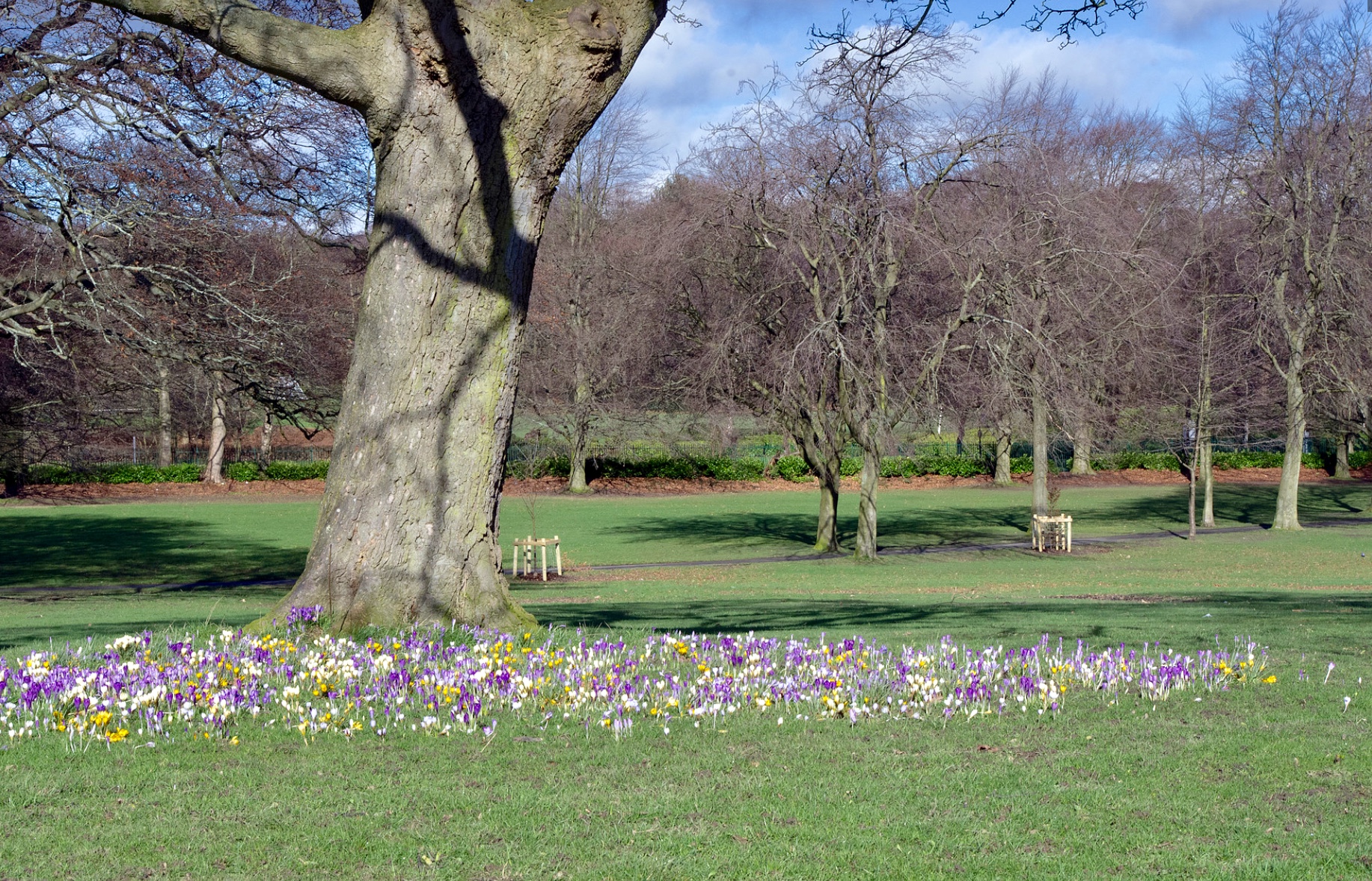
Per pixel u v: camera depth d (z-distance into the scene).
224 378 18.77
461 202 8.18
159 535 34.56
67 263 15.86
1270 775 4.76
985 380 25.78
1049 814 4.25
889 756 5.05
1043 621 11.37
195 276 15.83
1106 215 28.45
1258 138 35.88
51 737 5.24
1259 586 21.47
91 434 32.88
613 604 16.62
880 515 42.91
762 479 57.84
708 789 4.55
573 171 52.91
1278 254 36.31
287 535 34.66
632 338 30.80
